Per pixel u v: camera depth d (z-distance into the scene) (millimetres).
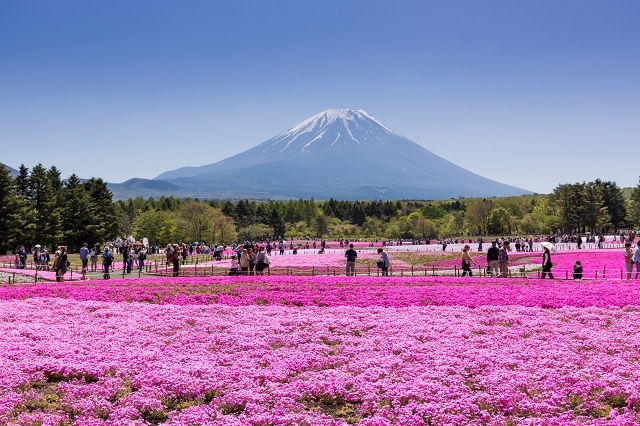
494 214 190125
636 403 14312
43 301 30156
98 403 14523
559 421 13289
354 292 32406
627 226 199250
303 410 14531
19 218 102625
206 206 162500
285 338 21312
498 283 36562
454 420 13453
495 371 16953
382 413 13984
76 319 25344
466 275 45062
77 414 14273
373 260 76000
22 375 16531
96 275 50750
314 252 101938
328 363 18156
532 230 191125
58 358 18453
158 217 159625
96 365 17562
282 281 38469
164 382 15992
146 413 14469
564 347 19594
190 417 13750
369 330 22641
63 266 44531
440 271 57375
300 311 27094
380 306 28266
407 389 15375
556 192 196625
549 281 37094
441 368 17172
